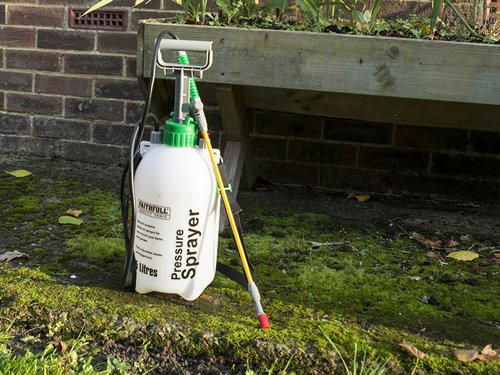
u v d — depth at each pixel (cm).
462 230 286
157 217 188
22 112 357
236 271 207
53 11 344
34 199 293
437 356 175
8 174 326
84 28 343
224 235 263
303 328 187
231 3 287
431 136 318
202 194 187
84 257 232
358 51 242
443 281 231
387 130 322
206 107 333
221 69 253
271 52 248
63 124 354
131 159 188
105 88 346
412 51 238
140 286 198
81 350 178
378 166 326
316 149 330
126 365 170
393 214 302
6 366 156
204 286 198
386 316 201
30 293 197
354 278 228
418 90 241
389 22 314
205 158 189
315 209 304
